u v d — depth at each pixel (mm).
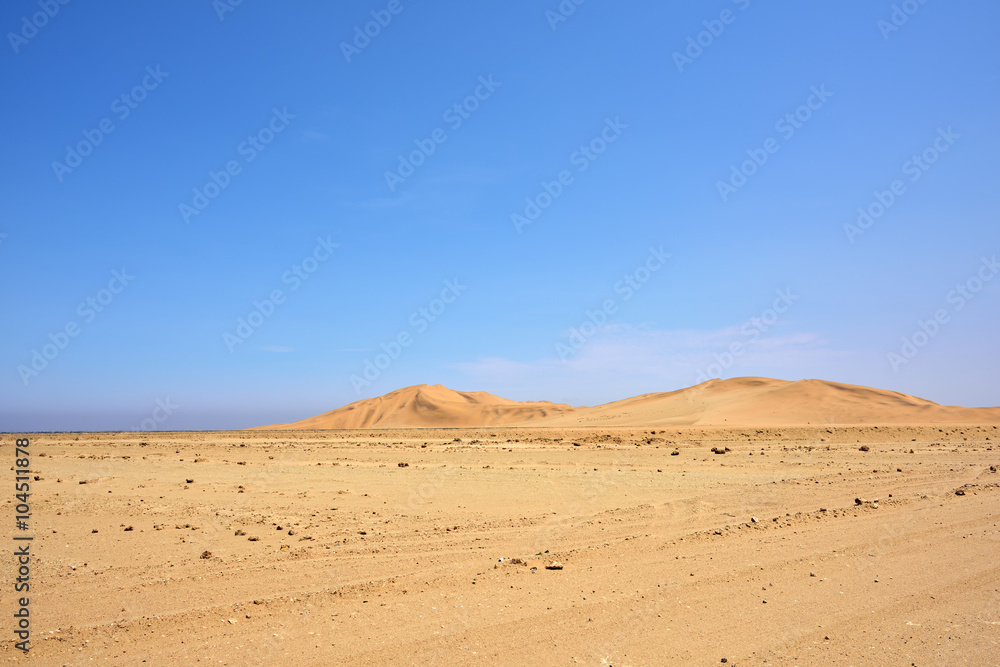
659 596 8914
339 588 9195
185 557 11086
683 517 14516
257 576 9805
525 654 6918
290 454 31828
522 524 13867
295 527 13680
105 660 6699
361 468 25203
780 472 23328
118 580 9633
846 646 7164
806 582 9547
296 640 7262
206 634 7441
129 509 15867
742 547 11656
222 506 16391
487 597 8852
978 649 7055
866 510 15047
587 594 8984
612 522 14016
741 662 6746
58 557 11125
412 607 8422
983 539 12125
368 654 6879
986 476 21422
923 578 9719
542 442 38125
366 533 12992
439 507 16250
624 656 6887
